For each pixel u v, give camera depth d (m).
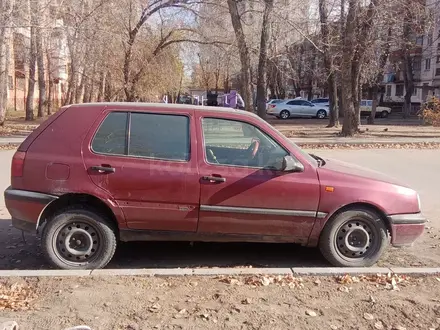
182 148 5.23
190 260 5.74
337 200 5.22
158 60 27.27
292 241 5.36
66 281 4.56
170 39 27.11
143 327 3.72
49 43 39.91
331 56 22.38
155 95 31.88
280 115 45.03
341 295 4.36
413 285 4.60
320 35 23.03
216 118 5.35
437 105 24.09
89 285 4.48
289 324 3.81
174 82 36.09
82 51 27.41
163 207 5.16
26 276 4.64
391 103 58.47
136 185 5.11
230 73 59.38
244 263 5.65
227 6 23.02
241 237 5.30
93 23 23.39
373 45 23.22
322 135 23.27
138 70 26.50
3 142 18.25
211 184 5.14
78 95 33.88
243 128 5.35
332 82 30.33
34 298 4.20
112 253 5.22
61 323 3.76
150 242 6.37
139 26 24.97
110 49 25.25
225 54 26.16
